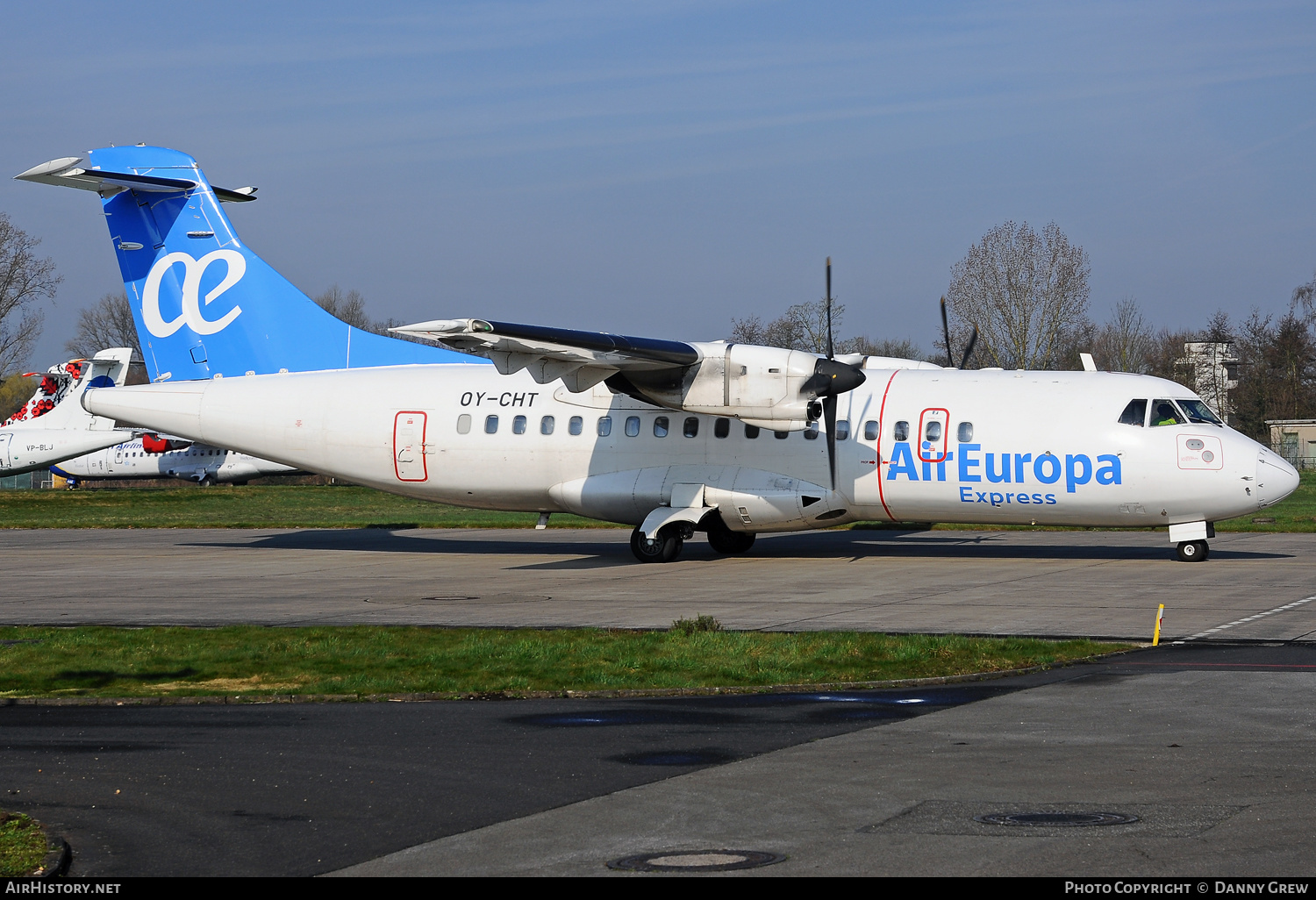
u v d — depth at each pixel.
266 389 48.28
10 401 197.00
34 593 36.88
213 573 42.81
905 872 11.33
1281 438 143.25
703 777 14.96
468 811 13.67
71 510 92.94
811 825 12.86
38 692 21.50
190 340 49.94
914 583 36.19
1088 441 40.16
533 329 37.19
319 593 36.12
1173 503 39.91
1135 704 19.00
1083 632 26.53
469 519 74.81
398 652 25.28
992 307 109.75
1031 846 12.00
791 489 42.75
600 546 53.78
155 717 19.28
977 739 16.88
